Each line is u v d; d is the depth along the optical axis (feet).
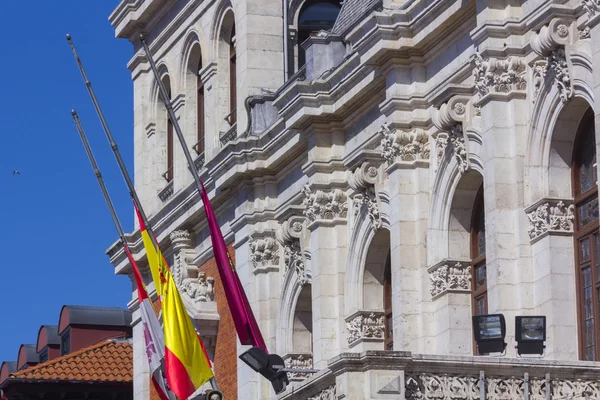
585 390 79.77
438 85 101.81
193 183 134.31
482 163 96.73
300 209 120.37
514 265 93.30
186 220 136.36
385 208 108.37
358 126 112.98
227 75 136.87
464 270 101.55
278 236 124.26
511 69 94.12
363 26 106.73
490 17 94.63
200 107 142.41
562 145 92.68
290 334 122.52
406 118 104.37
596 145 87.10
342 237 114.73
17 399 155.02
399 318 102.94
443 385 79.25
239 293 116.37
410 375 79.20
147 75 149.89
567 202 92.32
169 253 141.59
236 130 130.93
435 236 102.47
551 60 91.56
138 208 119.65
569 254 91.76
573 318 91.09
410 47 103.91
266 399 123.03
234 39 135.13
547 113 92.38
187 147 127.65
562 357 90.48
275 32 131.34
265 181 125.08
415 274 103.45
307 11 134.82
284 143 120.98
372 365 79.10
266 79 130.41
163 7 146.00
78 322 172.45
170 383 108.27
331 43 116.37
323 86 114.11
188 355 108.88
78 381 155.33
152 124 148.25
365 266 112.16
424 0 101.86
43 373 155.63
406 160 104.32
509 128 94.43
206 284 134.72
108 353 159.74
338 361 80.18
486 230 94.53
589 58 88.74
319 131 115.03
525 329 81.20
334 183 114.42
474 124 98.48
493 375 79.51
